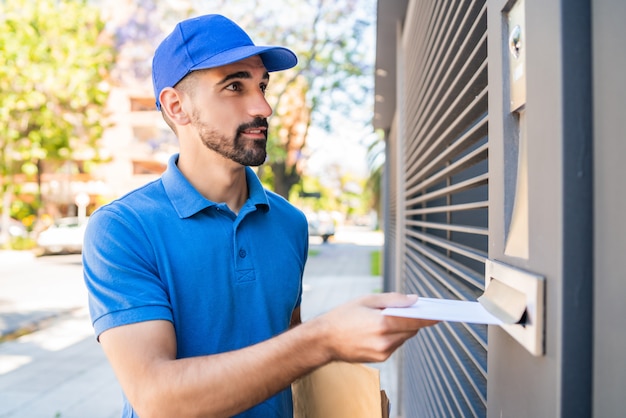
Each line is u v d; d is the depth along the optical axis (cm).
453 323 165
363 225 7425
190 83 140
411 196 334
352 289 1170
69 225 2053
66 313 918
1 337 746
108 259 124
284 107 1600
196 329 133
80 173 3175
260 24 1354
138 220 132
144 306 118
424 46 248
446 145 198
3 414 464
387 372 573
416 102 288
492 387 100
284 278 149
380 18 423
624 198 54
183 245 134
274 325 145
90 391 522
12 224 2577
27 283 1287
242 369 99
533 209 74
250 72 140
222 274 137
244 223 145
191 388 101
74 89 1791
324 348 92
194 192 139
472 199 178
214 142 139
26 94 1769
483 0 122
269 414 141
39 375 573
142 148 3153
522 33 84
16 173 2167
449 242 188
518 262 82
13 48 1698
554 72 65
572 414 62
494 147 100
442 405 171
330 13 1381
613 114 56
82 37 1770
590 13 62
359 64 1492
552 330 66
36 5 1717
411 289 294
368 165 2691
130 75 1784
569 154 62
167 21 1439
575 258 62
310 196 3394
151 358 111
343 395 137
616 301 56
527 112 78
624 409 54
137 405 108
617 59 55
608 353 57
